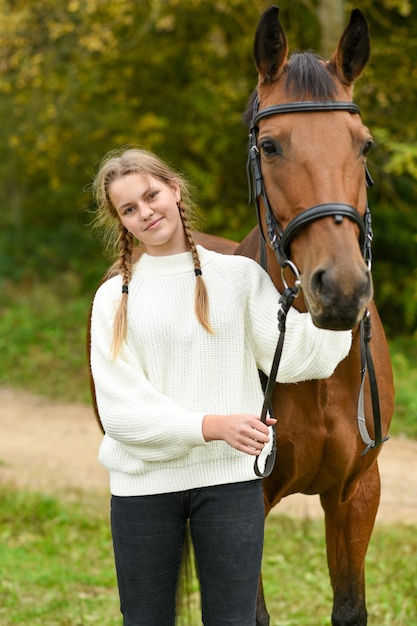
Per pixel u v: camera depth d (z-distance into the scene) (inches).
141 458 120.0
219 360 120.7
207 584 122.6
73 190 738.8
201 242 192.4
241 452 121.0
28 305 646.5
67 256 732.7
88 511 300.0
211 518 120.7
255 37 121.5
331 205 110.0
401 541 269.4
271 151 117.1
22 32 542.9
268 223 121.3
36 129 649.6
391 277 607.8
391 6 515.8
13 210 766.5
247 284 123.3
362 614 153.2
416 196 612.7
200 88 656.4
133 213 122.8
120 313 122.0
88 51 553.9
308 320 118.8
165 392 121.8
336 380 137.6
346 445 138.5
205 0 546.3
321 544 267.6
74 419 445.7
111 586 234.1
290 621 208.8
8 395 498.9
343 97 118.3
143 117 665.6
